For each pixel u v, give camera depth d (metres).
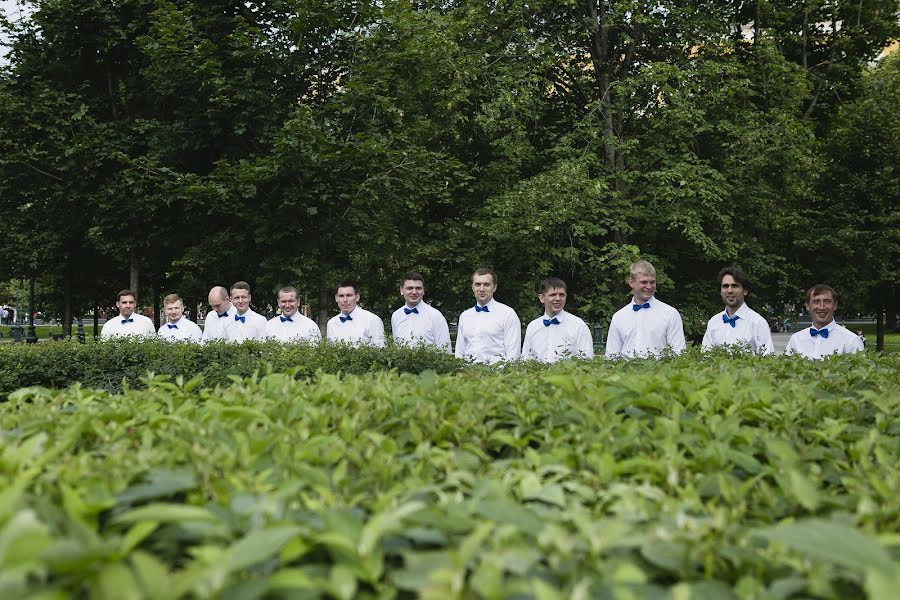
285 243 16.44
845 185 22.94
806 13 22.56
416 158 16.61
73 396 3.73
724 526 1.75
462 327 9.78
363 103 16.39
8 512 1.40
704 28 20.62
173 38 15.55
